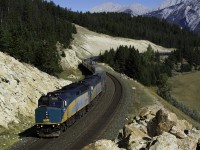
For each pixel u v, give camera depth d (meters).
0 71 39.22
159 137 17.02
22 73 45.31
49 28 155.12
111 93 55.53
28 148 27.78
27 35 89.00
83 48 174.88
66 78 74.25
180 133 19.48
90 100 43.34
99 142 17.55
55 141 29.80
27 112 38.41
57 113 31.55
